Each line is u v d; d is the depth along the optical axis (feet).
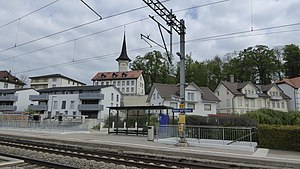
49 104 199.52
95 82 295.69
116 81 285.64
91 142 56.85
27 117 119.96
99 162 35.42
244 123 74.38
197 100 164.04
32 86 288.71
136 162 34.47
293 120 95.09
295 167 35.04
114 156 41.75
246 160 38.42
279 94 202.39
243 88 191.31
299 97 203.00
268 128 53.83
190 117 80.79
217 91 201.36
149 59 273.95
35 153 43.06
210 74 246.68
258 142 54.70
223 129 55.93
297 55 232.73
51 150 45.50
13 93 223.30
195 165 33.63
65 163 35.91
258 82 234.38
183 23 55.83
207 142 55.42
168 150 45.52
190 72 236.84
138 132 85.30
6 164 24.82
